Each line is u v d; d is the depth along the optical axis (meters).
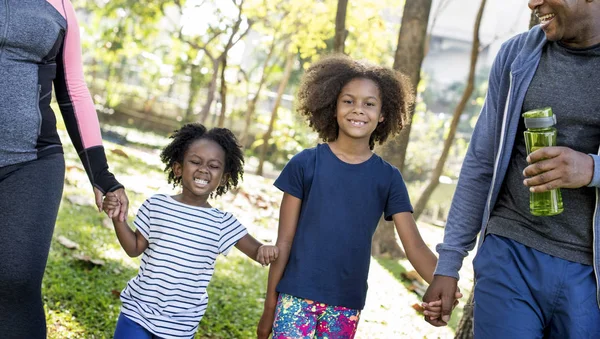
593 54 2.71
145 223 3.50
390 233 7.93
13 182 2.94
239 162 3.76
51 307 4.76
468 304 4.26
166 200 3.54
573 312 2.71
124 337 3.39
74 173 9.23
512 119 2.86
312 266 3.40
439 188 14.19
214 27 16.02
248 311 5.46
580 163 2.53
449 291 3.12
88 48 17.11
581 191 2.71
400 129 3.86
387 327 5.38
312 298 3.38
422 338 5.23
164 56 18.20
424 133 18.22
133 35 16.09
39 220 2.96
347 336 3.48
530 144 2.70
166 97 21.84
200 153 3.55
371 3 11.30
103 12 16.11
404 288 6.60
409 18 7.18
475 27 9.64
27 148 2.96
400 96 3.71
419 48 7.18
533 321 2.77
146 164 11.91
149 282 3.43
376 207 3.51
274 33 14.60
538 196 2.65
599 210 2.65
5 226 2.91
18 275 2.92
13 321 2.96
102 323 4.66
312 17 11.39
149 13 15.50
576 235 2.73
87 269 5.67
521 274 2.80
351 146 3.53
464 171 3.15
